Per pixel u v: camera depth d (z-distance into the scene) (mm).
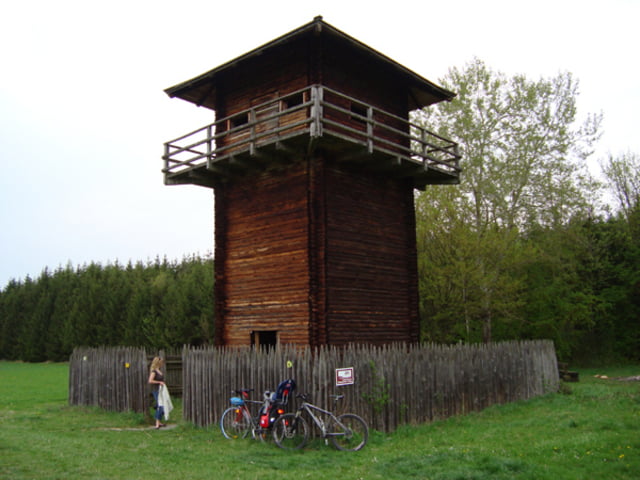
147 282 57719
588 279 34469
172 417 16047
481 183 31250
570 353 32969
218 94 19750
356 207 17797
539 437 11492
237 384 13078
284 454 10617
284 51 18062
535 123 31766
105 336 53938
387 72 19703
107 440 12219
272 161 17391
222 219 19344
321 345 15812
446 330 28219
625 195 40469
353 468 9430
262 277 17797
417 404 13562
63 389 25781
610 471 8617
